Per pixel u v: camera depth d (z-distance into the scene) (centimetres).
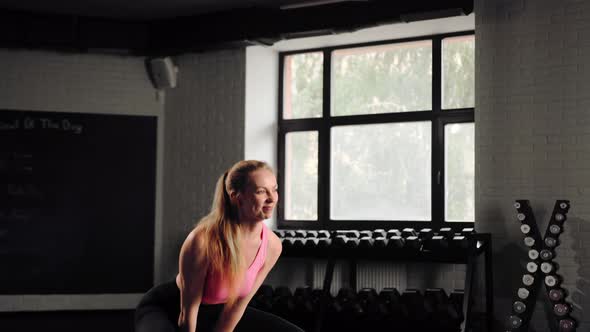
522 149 425
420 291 470
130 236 551
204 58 554
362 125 530
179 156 557
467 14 445
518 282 421
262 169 189
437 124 499
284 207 557
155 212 557
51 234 538
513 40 431
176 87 562
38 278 532
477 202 440
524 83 426
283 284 529
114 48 540
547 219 413
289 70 562
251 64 541
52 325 472
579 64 408
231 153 539
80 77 552
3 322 483
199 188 548
